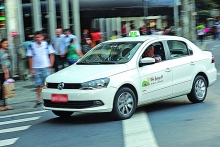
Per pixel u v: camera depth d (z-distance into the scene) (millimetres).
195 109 9852
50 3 21266
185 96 11977
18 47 16750
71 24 23188
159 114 9406
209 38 49062
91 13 25328
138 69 9117
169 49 9984
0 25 17156
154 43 9750
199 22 53906
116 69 8797
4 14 17156
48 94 8797
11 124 9336
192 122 8445
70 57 14781
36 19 20188
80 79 8484
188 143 6887
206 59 10828
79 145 7031
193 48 10648
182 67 10055
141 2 26859
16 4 17516
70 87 8547
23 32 19078
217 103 10594
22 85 15656
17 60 16812
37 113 10617
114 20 29922
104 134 7707
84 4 25078
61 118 9633
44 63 11406
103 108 8453
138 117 9102
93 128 8266
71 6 22984
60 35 15531
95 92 8359
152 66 9391
